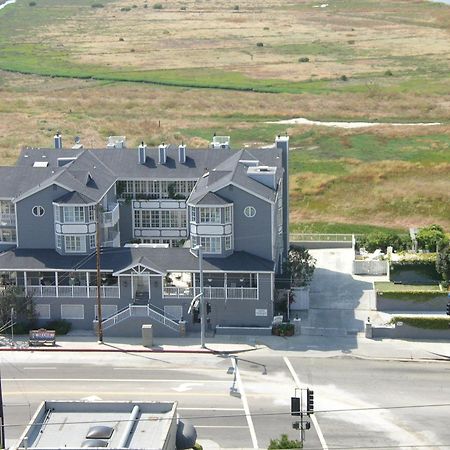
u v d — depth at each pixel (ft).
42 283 298.15
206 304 291.17
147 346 279.08
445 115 645.51
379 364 265.95
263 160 329.31
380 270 338.95
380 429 223.51
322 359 269.44
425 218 431.84
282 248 333.62
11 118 645.10
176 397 242.17
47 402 173.27
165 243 333.01
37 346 278.87
